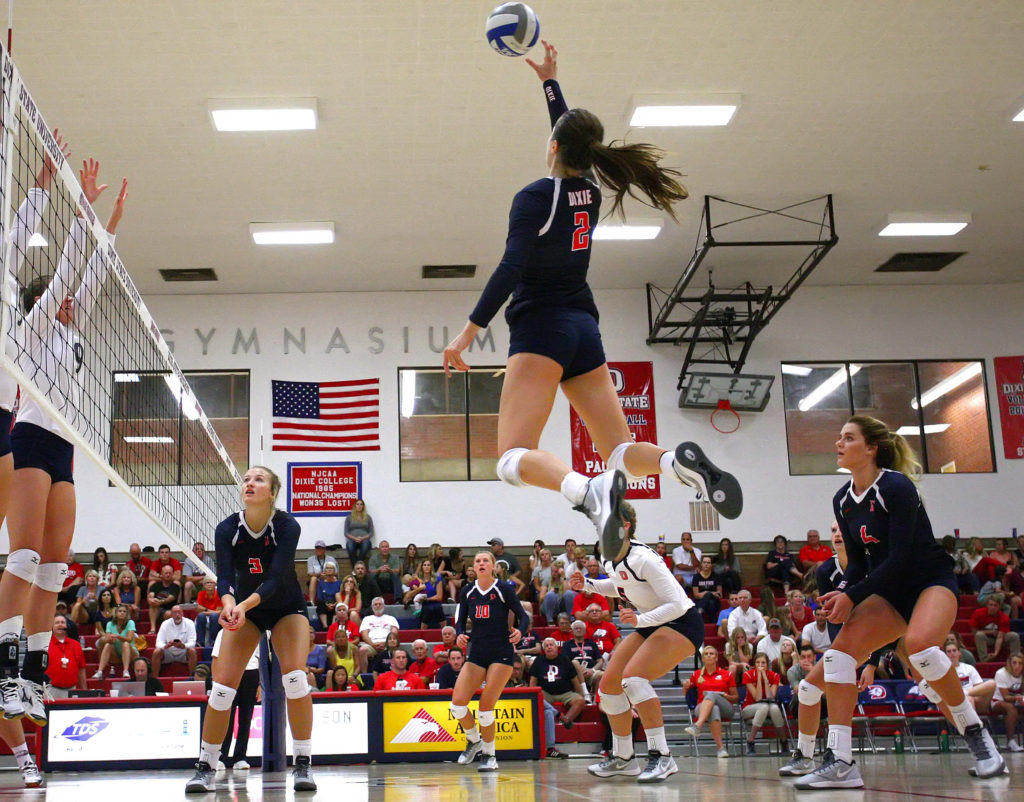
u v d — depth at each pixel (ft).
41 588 18.26
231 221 60.08
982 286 75.00
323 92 46.93
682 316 72.84
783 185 57.26
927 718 43.57
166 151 51.65
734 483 11.69
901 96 48.75
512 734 38.17
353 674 49.57
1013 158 55.47
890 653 46.34
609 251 65.67
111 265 21.33
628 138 51.44
